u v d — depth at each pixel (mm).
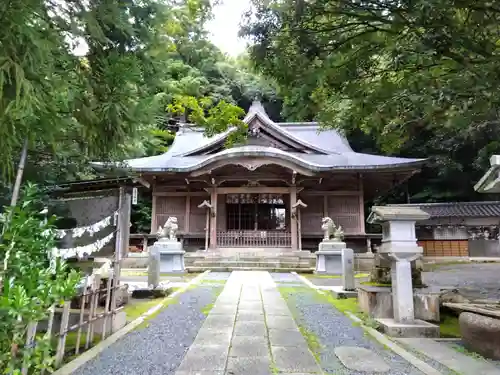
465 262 19609
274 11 5250
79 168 6793
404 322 5375
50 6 4008
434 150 27453
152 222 20359
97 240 5605
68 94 3889
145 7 4789
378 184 21422
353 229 19719
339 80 6234
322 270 14703
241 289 9633
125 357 4098
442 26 4309
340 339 4941
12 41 3160
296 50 5590
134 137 5031
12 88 3266
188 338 4910
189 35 17766
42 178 6059
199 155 22250
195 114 7969
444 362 4023
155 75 5184
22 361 2760
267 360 3957
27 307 2529
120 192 6316
